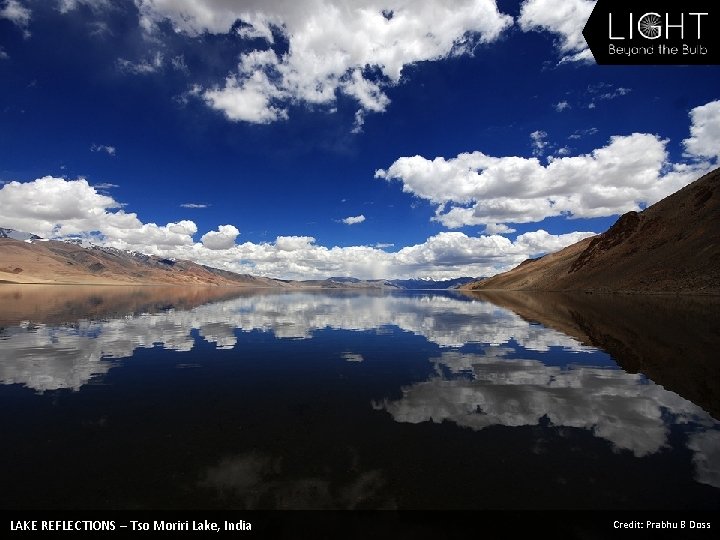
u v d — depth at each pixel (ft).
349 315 137.69
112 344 69.87
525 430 30.68
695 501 20.76
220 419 33.09
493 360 58.29
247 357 60.13
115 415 33.81
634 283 264.93
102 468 24.06
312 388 43.01
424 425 31.86
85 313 127.95
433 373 50.11
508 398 39.27
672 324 93.09
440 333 88.79
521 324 105.40
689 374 48.26
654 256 288.30
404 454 26.30
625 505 20.36
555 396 39.83
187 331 89.40
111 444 27.68
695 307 136.98
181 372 50.11
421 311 156.87
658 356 58.90
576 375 48.62
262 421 32.60
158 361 56.54
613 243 377.71
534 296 293.64
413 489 21.80
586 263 387.55
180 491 21.44
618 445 27.84
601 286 303.07
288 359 58.80
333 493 21.31
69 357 58.13
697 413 34.58
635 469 24.23
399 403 37.76
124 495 21.02
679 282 224.53
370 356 61.52
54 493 21.20
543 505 20.30
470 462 25.12
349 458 25.67
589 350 65.21
